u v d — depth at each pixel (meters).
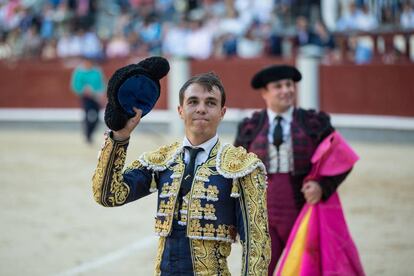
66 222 13.49
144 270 10.30
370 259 10.58
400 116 24.19
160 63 4.92
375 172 18.22
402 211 13.77
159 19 32.72
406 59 24.25
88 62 24.56
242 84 27.27
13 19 35.50
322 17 29.08
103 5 36.66
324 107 25.58
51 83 31.34
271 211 7.85
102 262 10.77
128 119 4.84
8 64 32.19
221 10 30.38
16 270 10.35
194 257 4.98
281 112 8.02
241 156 5.09
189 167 5.11
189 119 5.11
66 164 20.70
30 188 17.06
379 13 26.48
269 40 27.42
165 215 5.09
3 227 13.11
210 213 4.99
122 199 5.00
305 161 7.82
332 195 7.80
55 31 33.84
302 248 7.62
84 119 25.12
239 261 10.58
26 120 31.64
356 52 25.44
